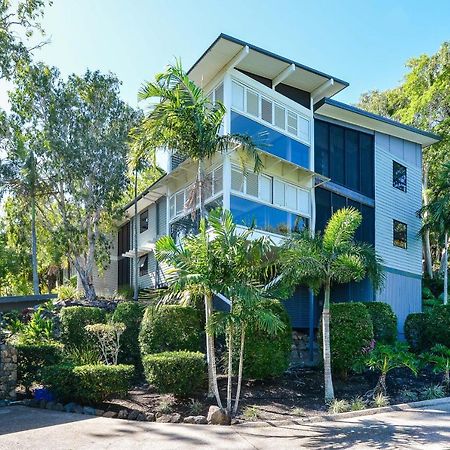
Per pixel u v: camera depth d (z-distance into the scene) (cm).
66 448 872
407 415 1162
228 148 1584
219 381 1376
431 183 3281
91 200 2400
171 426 1038
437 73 3356
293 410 1187
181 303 1266
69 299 2361
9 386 1270
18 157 2330
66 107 2370
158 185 2244
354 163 2211
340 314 1525
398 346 1528
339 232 1309
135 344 1476
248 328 1364
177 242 2055
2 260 2834
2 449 860
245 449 885
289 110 1978
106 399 1204
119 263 3247
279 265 1340
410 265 2373
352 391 1396
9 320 1686
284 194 1919
